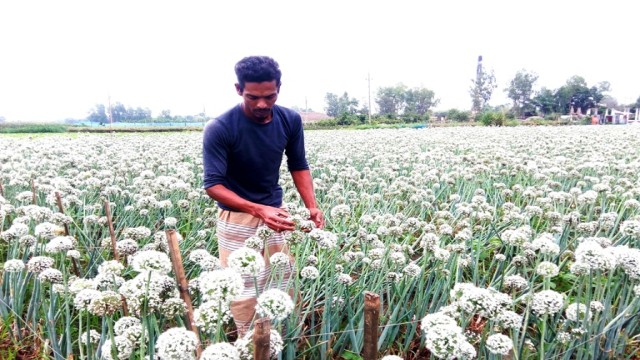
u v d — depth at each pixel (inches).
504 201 265.9
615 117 2888.8
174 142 607.2
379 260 146.4
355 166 392.8
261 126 128.1
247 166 131.1
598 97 3127.5
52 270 115.0
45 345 125.0
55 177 274.8
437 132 978.7
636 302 123.0
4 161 346.0
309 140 712.4
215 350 73.4
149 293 90.4
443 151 465.1
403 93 3572.8
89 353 101.7
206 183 125.8
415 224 171.2
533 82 3243.1
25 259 158.2
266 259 133.3
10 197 255.4
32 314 142.1
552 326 123.6
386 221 181.6
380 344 127.5
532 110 3211.1
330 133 1048.8
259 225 135.1
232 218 135.4
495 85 3319.4
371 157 452.8
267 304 84.7
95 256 177.5
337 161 389.4
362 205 255.6
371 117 2161.7
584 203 214.5
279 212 120.0
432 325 84.3
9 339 140.0
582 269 106.3
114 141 642.8
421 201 234.7
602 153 399.5
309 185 147.3
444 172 328.5
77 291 105.0
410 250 164.1
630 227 140.0
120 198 248.1
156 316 110.3
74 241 147.2
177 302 95.0
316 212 141.2
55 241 117.6
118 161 358.9
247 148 128.2
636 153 428.8
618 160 364.5
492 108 3179.1
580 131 906.7
